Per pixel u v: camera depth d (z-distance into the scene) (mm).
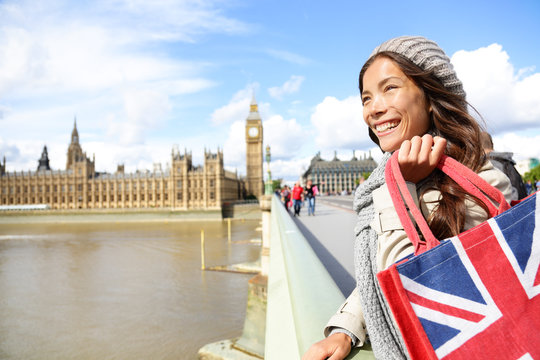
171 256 51281
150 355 20031
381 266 982
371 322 1014
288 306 1591
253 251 53188
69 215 125375
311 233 9656
